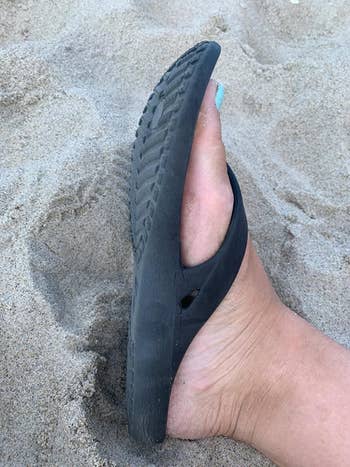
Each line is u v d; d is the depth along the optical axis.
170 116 0.32
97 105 0.45
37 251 0.36
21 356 0.33
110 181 0.40
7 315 0.34
